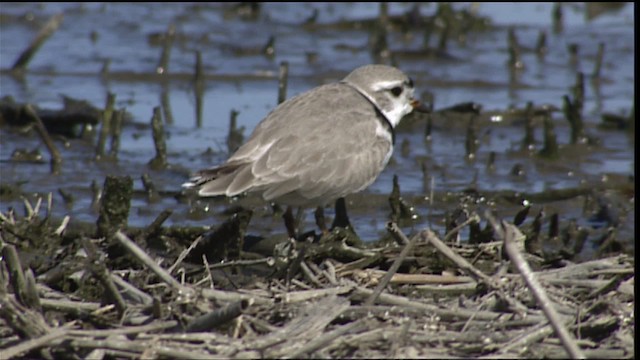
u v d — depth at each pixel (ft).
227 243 37.63
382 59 75.15
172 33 72.49
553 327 28.96
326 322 30.73
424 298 33.83
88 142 58.44
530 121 60.70
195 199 50.75
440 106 66.28
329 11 85.97
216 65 73.36
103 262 33.53
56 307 32.12
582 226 48.65
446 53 75.97
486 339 30.35
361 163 41.04
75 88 67.87
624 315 31.58
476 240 39.68
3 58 72.49
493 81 72.02
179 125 62.49
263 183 38.96
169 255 38.04
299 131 39.91
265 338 29.96
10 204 49.08
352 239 38.24
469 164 57.11
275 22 82.84
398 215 47.24
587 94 70.23
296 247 36.14
